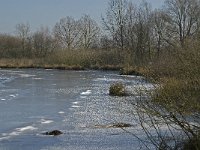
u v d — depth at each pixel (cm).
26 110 2050
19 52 9344
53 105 2250
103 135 1368
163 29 4884
